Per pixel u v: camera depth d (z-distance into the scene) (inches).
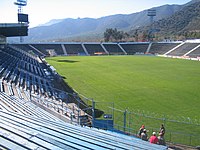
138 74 1683.1
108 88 1237.1
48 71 1733.5
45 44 3590.1
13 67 1437.0
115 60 2699.3
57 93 1020.5
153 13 5196.9
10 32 2367.1
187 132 673.0
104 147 270.4
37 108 638.5
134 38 5708.7
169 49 3607.3
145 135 494.9
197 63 2445.9
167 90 1179.3
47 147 247.6
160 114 821.2
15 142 256.2
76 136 296.8
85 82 1398.9
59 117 607.8
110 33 5438.0
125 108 888.9
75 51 3602.4
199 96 1059.3
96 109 872.3
